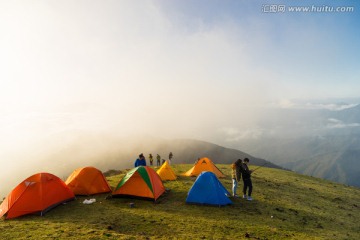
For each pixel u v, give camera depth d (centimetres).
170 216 1582
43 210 1590
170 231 1345
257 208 1855
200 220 1530
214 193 1862
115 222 1459
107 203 1836
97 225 1395
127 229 1360
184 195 2098
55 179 1808
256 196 2206
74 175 2098
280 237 1349
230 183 2720
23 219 1506
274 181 3244
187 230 1366
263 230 1428
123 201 1891
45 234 1251
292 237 1362
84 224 1409
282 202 2106
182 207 1780
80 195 2023
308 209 2003
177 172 3512
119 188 1967
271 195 2323
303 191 2795
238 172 2080
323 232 1512
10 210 1539
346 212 2125
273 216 1702
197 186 1908
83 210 1675
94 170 2128
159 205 1806
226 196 1909
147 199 1909
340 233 1540
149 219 1519
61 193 1800
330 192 3017
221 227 1431
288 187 2912
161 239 1235
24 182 1677
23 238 1202
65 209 1695
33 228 1342
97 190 2073
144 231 1335
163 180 2731
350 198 2838
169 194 2120
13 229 1327
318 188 3198
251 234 1359
